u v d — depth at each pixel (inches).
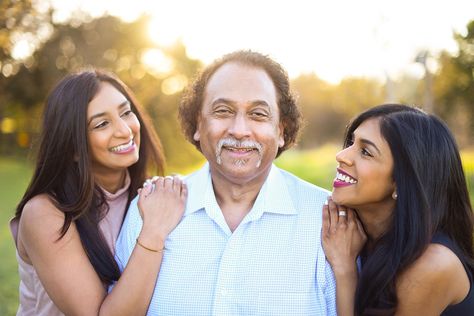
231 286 90.7
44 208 96.0
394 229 88.7
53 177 100.8
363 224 97.9
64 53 853.2
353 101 866.8
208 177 96.7
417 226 86.9
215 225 93.8
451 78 547.2
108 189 111.4
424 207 87.0
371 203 93.7
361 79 818.8
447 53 537.0
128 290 89.6
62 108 101.2
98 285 95.4
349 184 92.0
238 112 90.4
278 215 94.3
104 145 103.3
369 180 89.7
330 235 92.7
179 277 92.4
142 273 90.3
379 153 89.1
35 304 104.8
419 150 87.9
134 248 92.1
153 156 121.0
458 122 577.6
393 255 87.3
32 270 102.0
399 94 547.8
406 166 88.0
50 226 94.6
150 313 92.7
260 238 93.2
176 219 93.6
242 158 90.3
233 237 91.7
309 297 91.2
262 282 91.2
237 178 91.7
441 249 87.9
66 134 100.5
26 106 857.5
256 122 91.3
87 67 112.0
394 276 88.7
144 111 119.9
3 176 603.2
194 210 94.3
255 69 93.2
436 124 91.4
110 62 880.3
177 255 93.4
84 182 99.0
